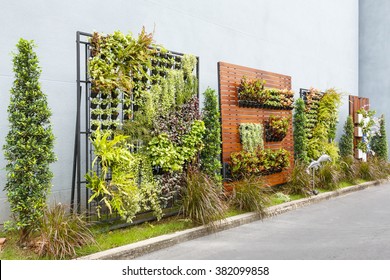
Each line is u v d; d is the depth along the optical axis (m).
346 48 11.63
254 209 5.16
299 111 7.70
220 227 4.56
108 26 5.04
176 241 4.02
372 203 6.42
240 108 6.24
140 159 4.38
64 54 4.59
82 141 4.76
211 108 5.43
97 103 4.11
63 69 4.58
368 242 4.08
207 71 6.50
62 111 4.57
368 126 10.35
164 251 3.77
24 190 3.41
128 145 4.32
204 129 5.04
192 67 5.10
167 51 4.84
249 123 6.32
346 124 10.07
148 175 4.45
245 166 5.68
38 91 3.51
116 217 4.19
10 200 3.43
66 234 3.32
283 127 6.79
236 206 5.26
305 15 9.43
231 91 6.08
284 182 7.08
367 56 12.55
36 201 3.46
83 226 3.59
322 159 6.64
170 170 4.59
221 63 5.91
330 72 10.55
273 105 6.86
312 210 5.83
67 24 4.62
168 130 4.68
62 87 4.57
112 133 4.27
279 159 6.52
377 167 9.22
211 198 4.59
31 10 4.30
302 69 9.19
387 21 12.09
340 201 6.61
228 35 6.98
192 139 4.85
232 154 5.83
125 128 4.33
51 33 4.47
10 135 3.44
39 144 3.50
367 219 5.22
